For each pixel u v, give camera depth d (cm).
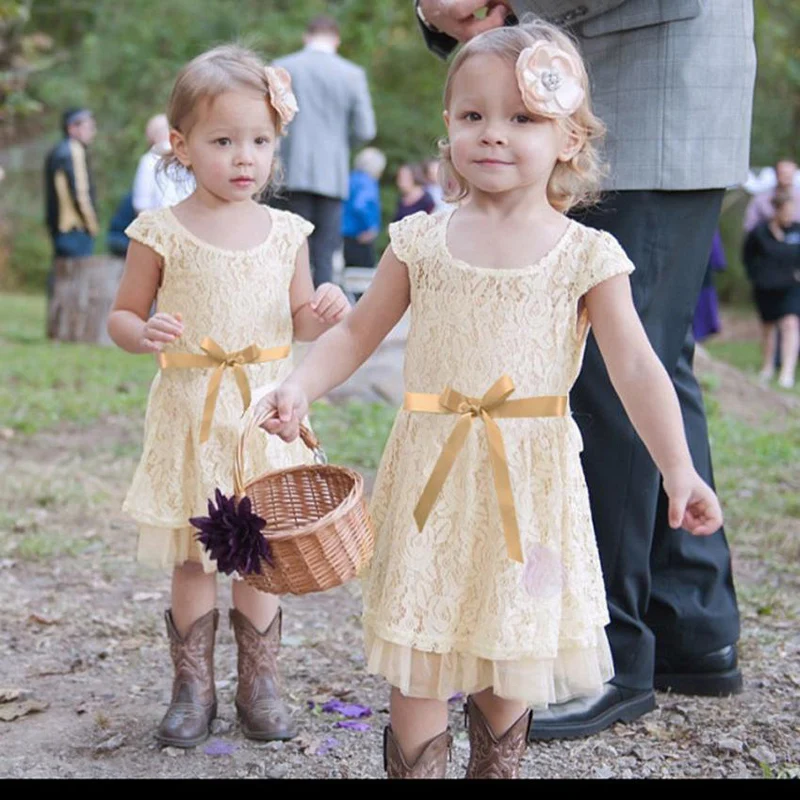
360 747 376
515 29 304
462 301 299
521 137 295
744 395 1109
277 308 387
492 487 295
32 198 2464
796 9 2289
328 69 1059
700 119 382
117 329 388
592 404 379
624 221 382
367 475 755
